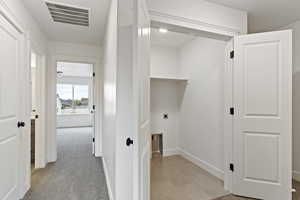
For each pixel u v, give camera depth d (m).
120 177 1.32
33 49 2.74
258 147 2.12
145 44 1.38
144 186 1.30
